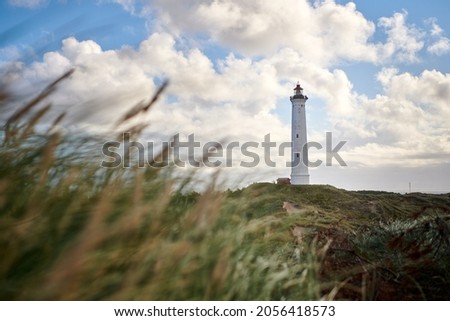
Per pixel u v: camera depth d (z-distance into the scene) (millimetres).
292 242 4328
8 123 2381
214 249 2883
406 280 3955
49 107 2268
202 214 2637
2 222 2008
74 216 2189
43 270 1870
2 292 1794
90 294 1998
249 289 3061
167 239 2643
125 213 2318
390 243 4500
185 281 2520
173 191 3371
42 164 2230
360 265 4277
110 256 2135
